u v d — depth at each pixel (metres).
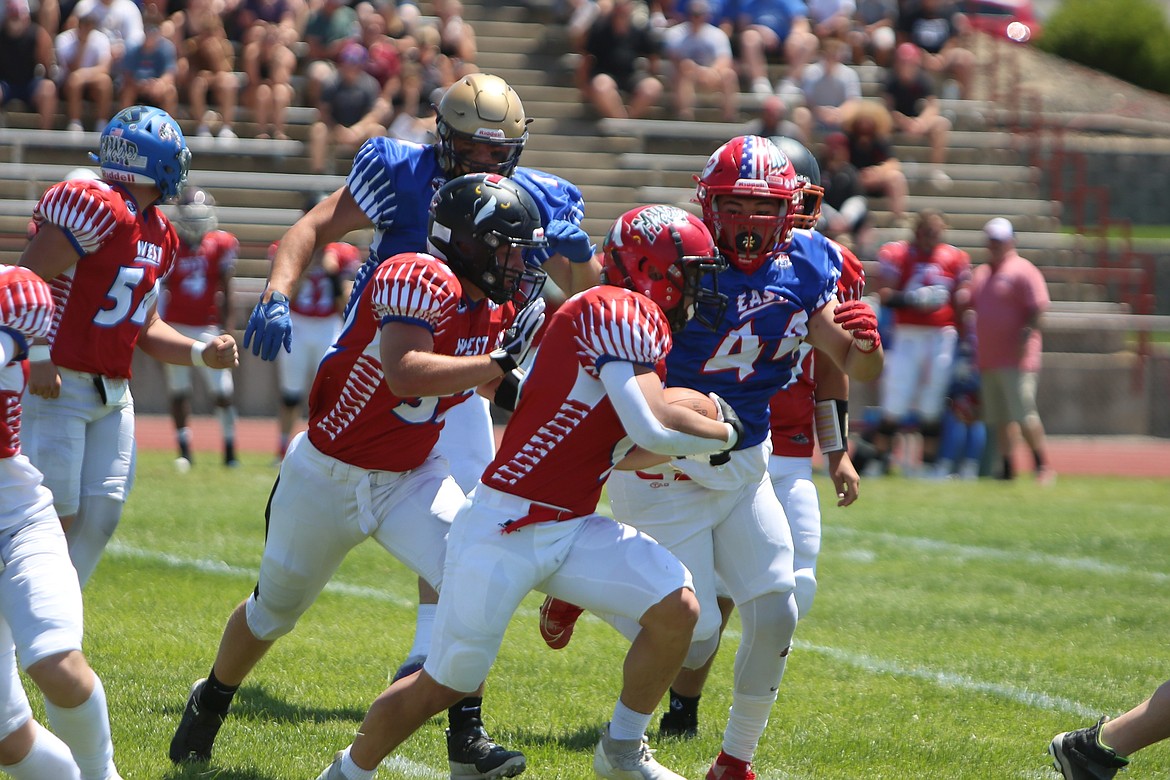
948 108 72.62
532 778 16.27
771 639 15.66
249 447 49.59
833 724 19.16
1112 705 20.50
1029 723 19.45
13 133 58.91
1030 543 34.47
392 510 15.38
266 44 63.56
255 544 30.44
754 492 15.91
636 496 16.00
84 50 60.91
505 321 15.59
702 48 68.38
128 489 18.78
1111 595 28.78
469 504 13.98
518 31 73.31
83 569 18.34
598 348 13.34
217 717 16.27
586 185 66.31
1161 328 60.06
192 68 62.69
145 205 18.36
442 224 14.45
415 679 13.73
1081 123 84.25
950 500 40.91
